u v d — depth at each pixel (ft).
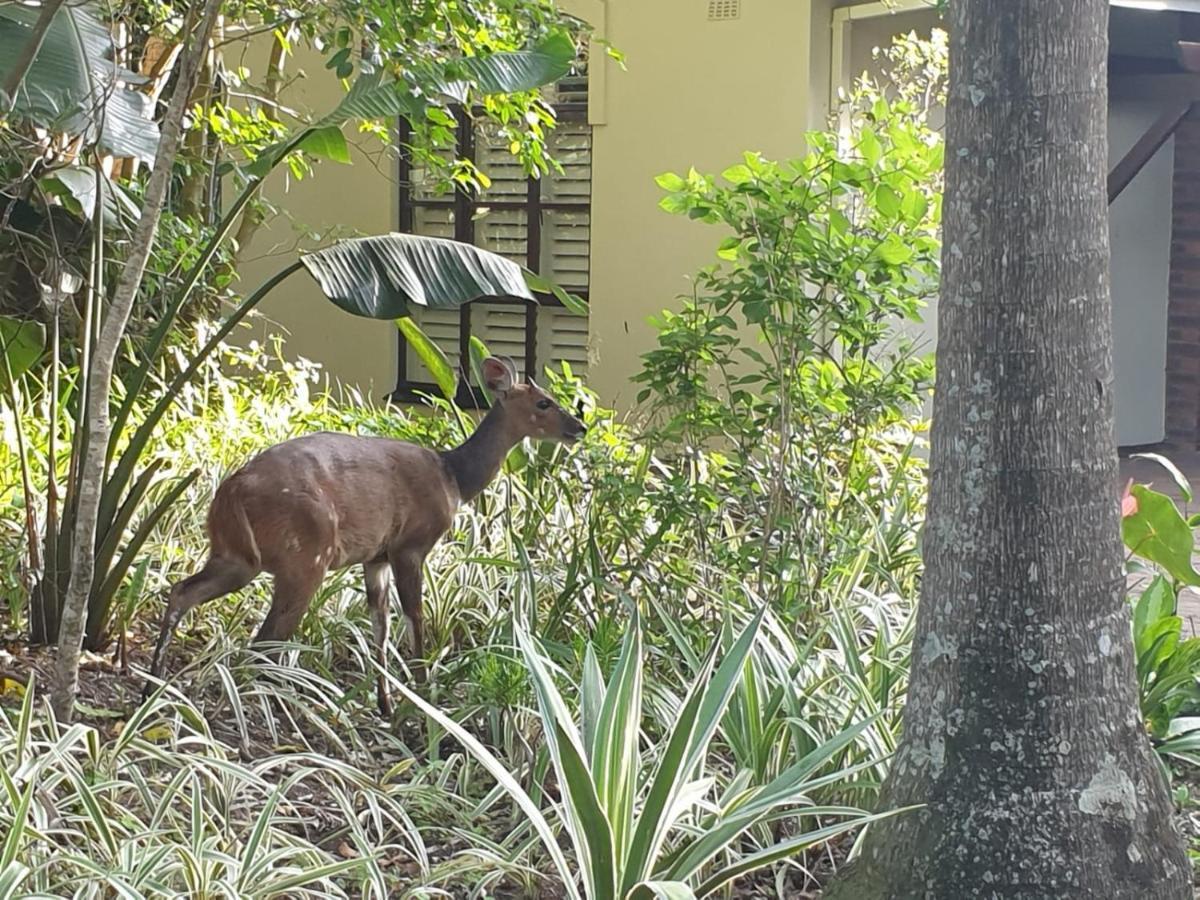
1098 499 11.41
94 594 17.65
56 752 12.61
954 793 11.53
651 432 20.85
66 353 24.68
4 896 10.54
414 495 17.79
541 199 36.78
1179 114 36.78
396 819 13.99
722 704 12.32
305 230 30.91
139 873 11.44
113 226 19.07
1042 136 11.02
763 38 32.60
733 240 19.86
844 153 22.31
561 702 11.96
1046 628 11.35
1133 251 42.06
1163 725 16.19
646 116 34.17
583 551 19.95
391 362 38.40
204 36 14.23
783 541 19.43
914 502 23.32
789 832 14.55
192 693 16.96
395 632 19.83
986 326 11.25
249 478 16.46
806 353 19.92
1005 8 10.98
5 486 21.18
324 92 37.09
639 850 11.50
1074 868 11.28
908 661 15.98
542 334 37.27
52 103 16.56
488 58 18.78
